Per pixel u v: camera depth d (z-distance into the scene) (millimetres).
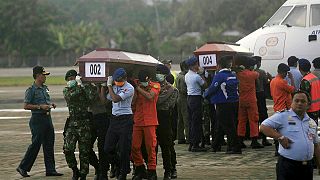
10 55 174875
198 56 25359
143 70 18734
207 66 25250
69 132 19234
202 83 24734
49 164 21031
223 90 23875
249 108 25516
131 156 19344
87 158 19219
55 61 168375
